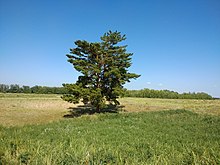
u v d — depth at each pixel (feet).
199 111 113.60
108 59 101.40
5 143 29.78
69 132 48.11
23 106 144.97
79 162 22.00
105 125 60.70
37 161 22.26
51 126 58.80
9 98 210.38
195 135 46.26
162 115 87.97
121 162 23.25
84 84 100.32
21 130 50.70
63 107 146.20
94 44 98.53
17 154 24.13
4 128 55.83
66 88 97.19
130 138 42.11
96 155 23.91
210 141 39.17
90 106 151.23
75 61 97.35
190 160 23.59
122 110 127.85
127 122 65.92
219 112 108.37
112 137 42.83
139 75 104.58
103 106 100.73
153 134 47.42
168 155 27.25
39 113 116.57
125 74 102.42
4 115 104.37
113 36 104.53
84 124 63.21
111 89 103.30
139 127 58.18
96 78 99.60
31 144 29.43
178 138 42.65
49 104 160.97
